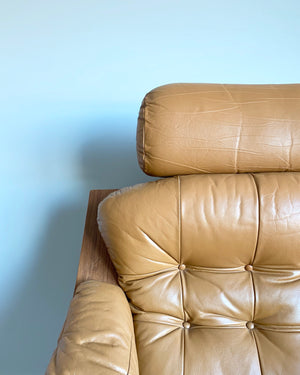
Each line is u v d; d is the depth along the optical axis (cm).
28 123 94
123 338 54
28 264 108
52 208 103
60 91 91
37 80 90
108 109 94
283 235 64
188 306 68
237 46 90
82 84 91
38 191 101
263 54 91
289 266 68
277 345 64
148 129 63
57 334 117
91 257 76
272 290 67
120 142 97
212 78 93
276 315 67
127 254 67
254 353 63
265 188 65
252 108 62
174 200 65
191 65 91
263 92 65
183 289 69
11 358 120
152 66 91
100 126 95
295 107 63
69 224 104
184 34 87
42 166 98
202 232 65
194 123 62
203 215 64
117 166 100
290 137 62
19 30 85
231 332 66
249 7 85
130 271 68
